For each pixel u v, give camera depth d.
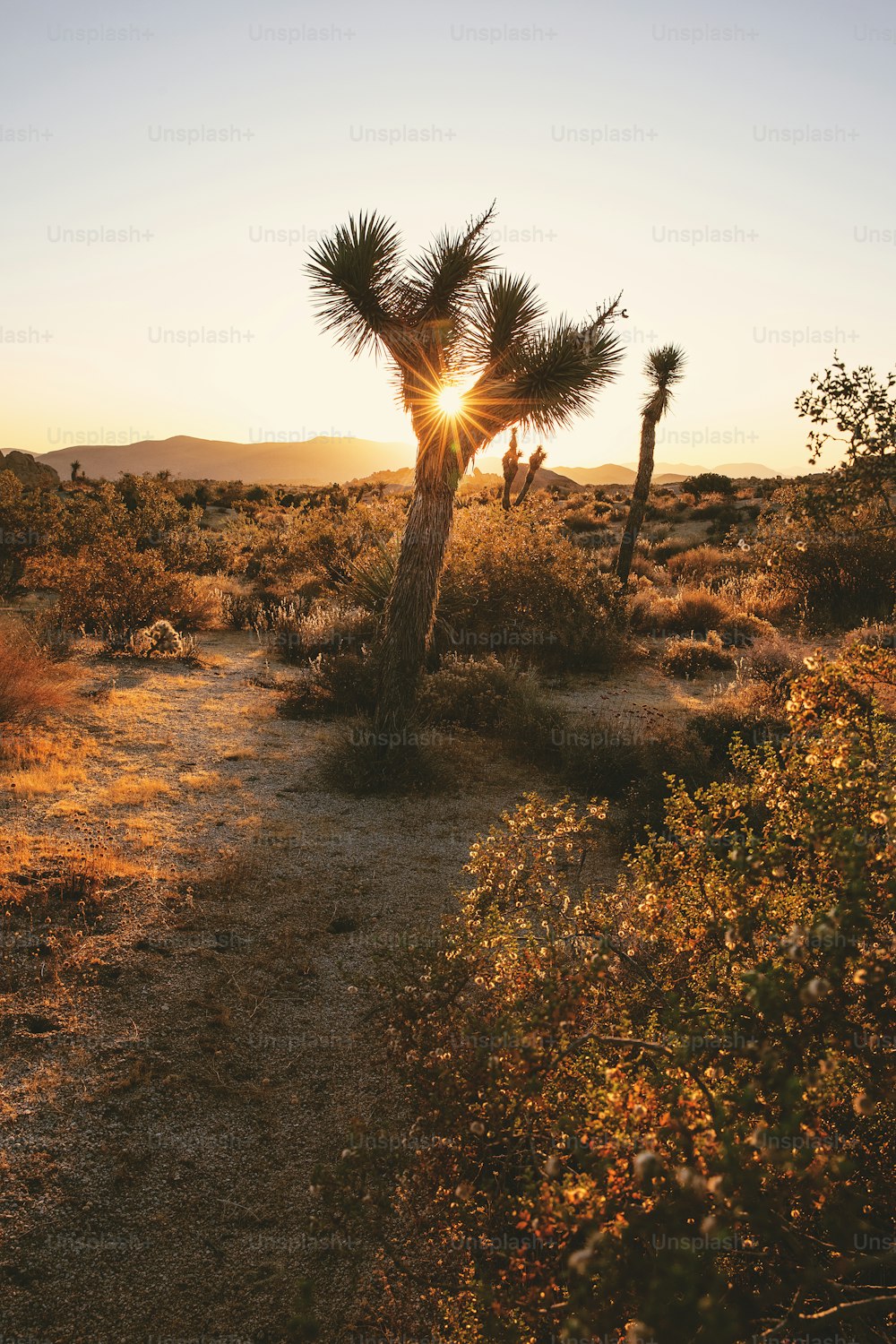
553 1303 1.82
